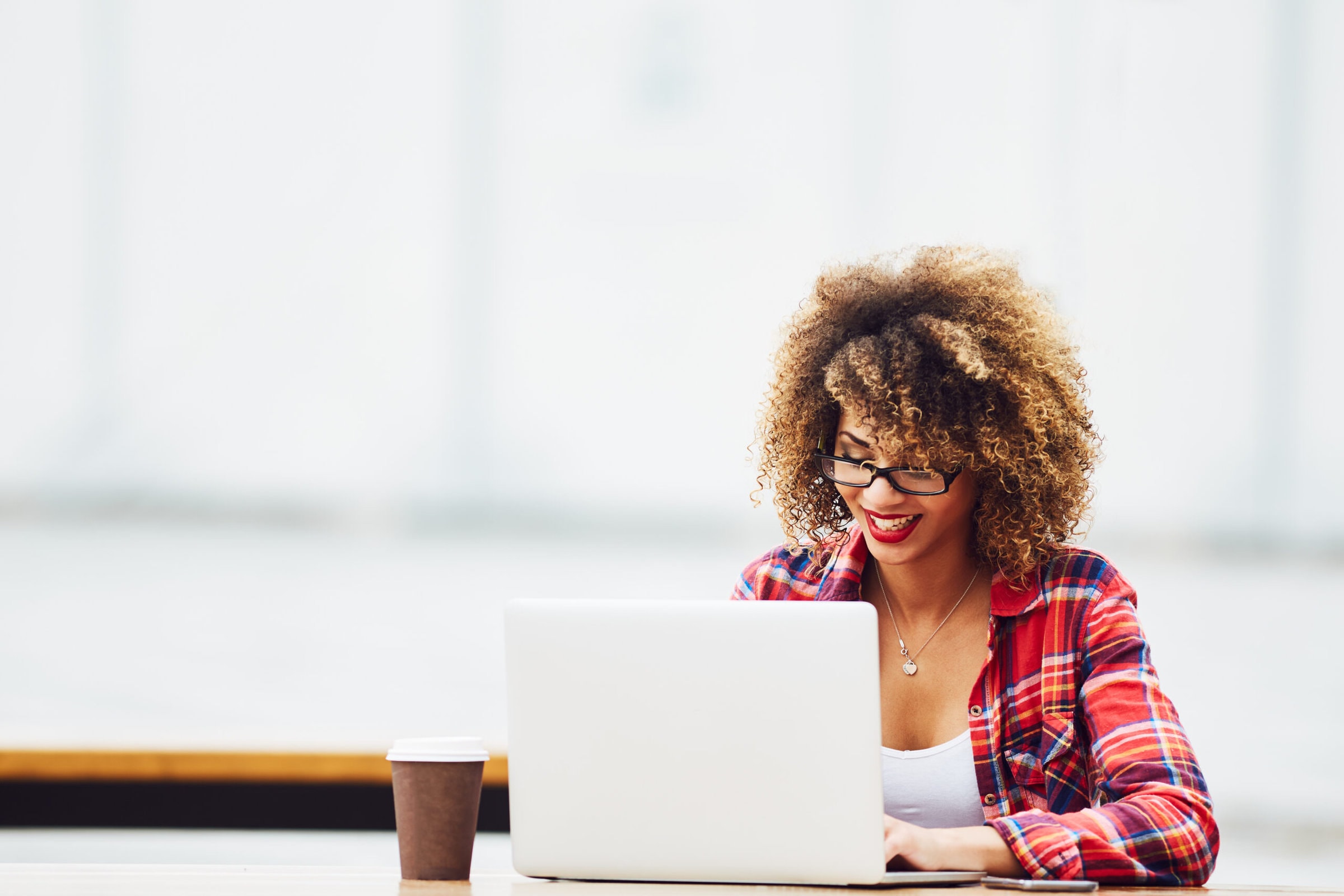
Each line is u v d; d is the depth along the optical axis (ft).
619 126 37.86
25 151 35.83
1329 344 34.12
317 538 37.45
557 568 34.88
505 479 38.27
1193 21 34.12
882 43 36.40
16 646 22.67
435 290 38.04
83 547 34.30
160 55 36.68
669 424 38.34
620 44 37.70
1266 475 34.42
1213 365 34.45
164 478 36.86
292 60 37.47
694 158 37.65
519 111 37.86
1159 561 34.53
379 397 37.81
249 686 20.42
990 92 35.60
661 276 38.06
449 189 37.93
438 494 38.06
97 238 36.42
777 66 37.06
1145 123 34.37
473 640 24.50
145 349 36.81
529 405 38.19
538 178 37.99
